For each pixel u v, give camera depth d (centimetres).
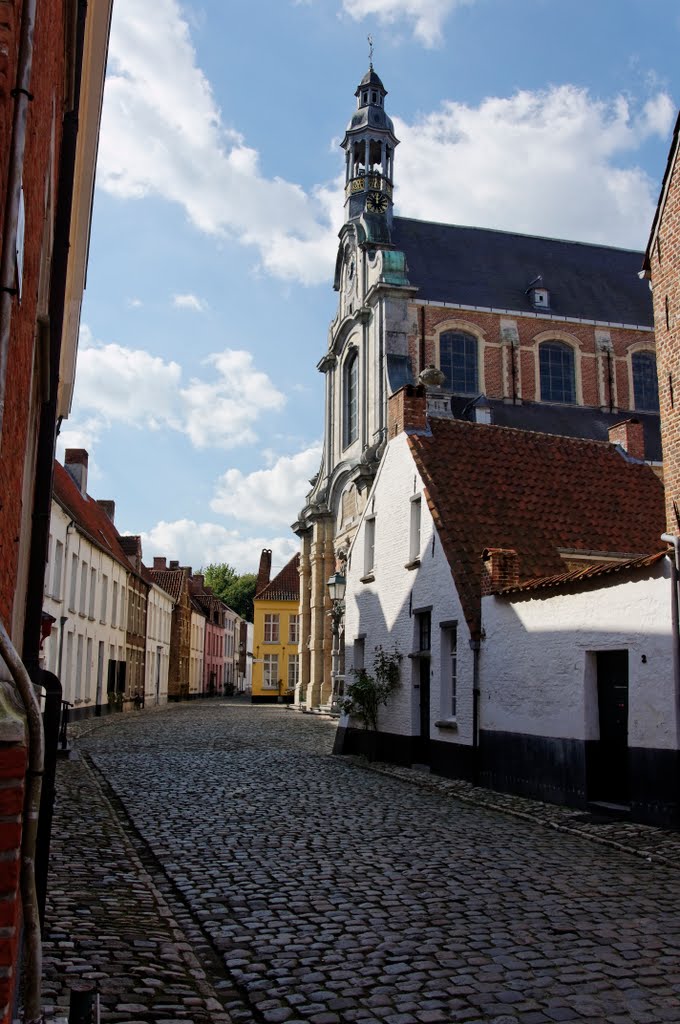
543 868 827
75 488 3822
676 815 1010
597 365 4272
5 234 283
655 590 1076
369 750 1947
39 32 351
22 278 338
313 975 526
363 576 2131
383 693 1905
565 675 1253
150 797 1277
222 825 1047
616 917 652
